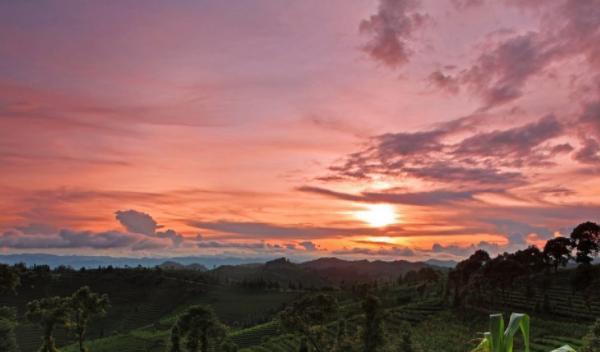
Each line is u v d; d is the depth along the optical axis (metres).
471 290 137.62
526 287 132.00
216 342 90.19
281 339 127.81
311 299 74.50
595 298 115.62
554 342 78.06
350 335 84.81
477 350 6.89
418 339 97.69
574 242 133.00
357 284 191.50
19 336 163.12
